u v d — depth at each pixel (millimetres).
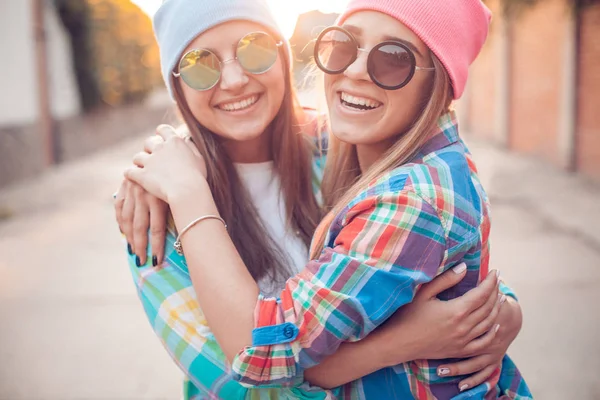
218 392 1331
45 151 13000
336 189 1591
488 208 1346
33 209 8688
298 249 1651
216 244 1299
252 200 1668
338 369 1242
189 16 1500
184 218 1332
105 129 17656
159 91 28969
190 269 1292
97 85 16094
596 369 3338
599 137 8688
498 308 1295
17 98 11617
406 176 1204
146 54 20297
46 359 3752
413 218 1151
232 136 1573
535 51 11117
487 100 14570
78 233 7008
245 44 1498
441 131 1323
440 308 1210
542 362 3443
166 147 1497
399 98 1306
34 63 12500
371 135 1354
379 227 1153
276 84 1561
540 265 5133
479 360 1291
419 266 1159
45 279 5273
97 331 4148
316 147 1757
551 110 10391
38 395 3320
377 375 1294
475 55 1404
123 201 1491
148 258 1455
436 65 1290
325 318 1139
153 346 3918
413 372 1286
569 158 9609
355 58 1316
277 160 1681
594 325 3893
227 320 1212
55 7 14039
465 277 1273
